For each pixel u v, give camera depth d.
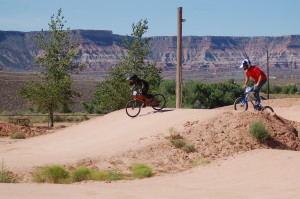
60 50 56.56
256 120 24.83
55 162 22.92
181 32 33.09
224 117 25.78
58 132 34.34
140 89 28.66
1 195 10.63
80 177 19.30
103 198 11.19
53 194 11.45
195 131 24.88
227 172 18.66
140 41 56.12
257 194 12.51
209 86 117.19
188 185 16.52
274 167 17.77
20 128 44.91
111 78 57.06
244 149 22.62
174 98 112.12
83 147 26.89
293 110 37.66
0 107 157.00
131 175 20.19
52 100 55.19
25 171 21.09
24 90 56.31
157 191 13.82
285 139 23.88
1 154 27.05
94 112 106.38
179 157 22.55
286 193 12.27
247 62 24.47
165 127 26.42
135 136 26.39
